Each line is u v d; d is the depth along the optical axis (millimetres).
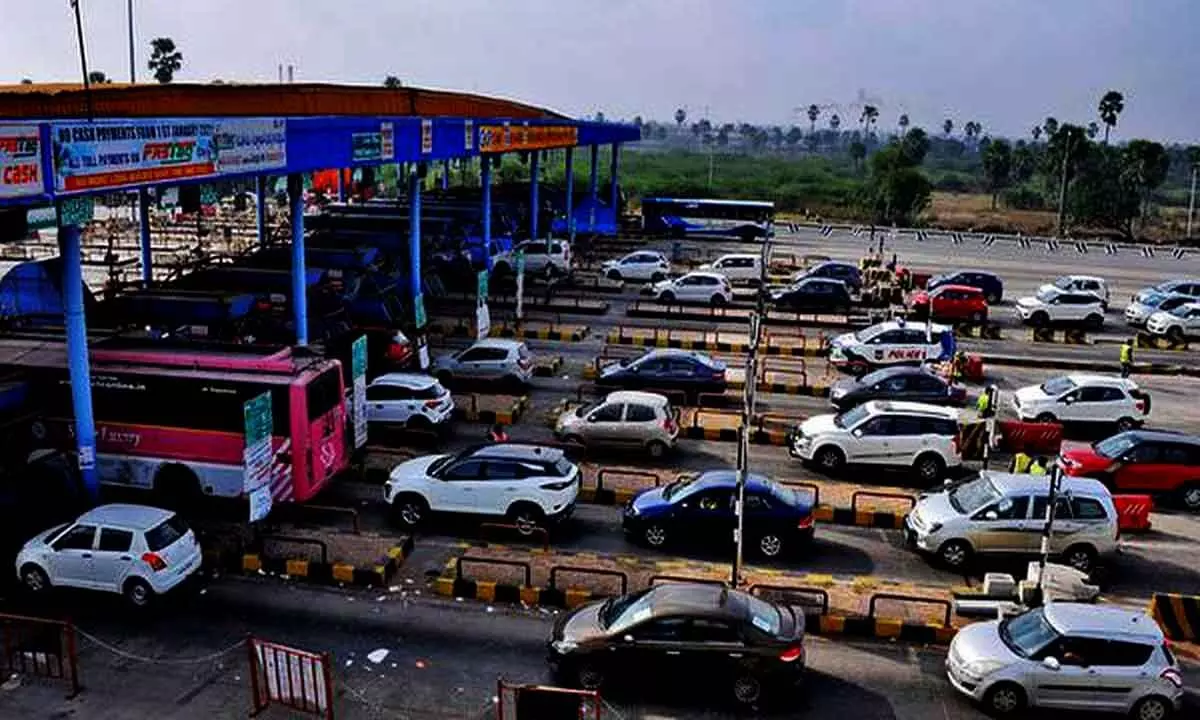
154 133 18750
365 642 16750
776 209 89188
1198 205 134000
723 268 51938
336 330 31688
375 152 29625
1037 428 25578
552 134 51562
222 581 18812
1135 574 19859
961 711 15164
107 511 18172
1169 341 39500
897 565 19938
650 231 67812
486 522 20891
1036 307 42750
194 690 15312
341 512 21969
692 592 15508
